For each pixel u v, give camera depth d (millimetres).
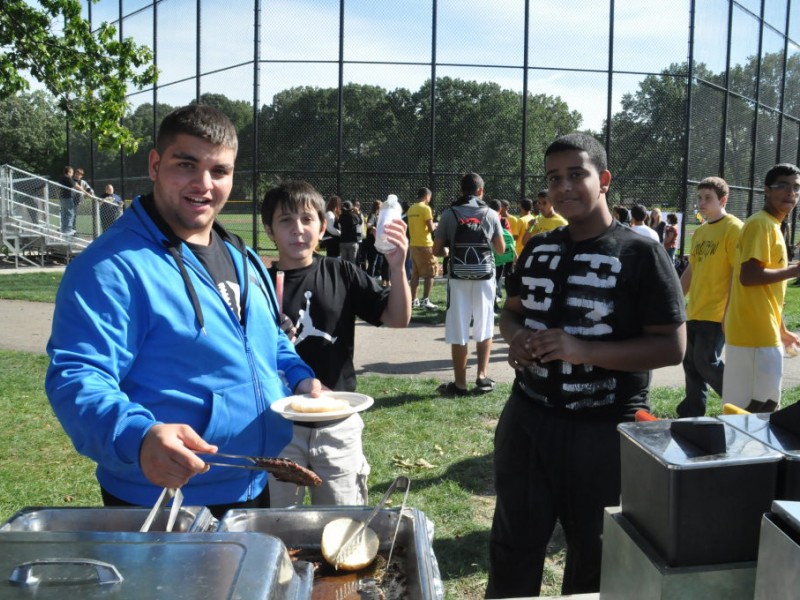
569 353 2184
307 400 2031
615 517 1431
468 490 4355
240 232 17281
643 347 2217
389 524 1560
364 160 16625
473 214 6262
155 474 1415
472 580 3348
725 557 1238
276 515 1556
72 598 882
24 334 9539
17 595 886
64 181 19062
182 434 1434
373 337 9789
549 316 2414
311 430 2811
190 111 1832
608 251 2314
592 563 2402
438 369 7789
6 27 8836
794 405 1328
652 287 2254
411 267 12945
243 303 1980
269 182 16859
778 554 1078
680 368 8070
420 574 1297
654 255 2275
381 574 1442
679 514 1217
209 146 1815
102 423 1464
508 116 16578
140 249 1759
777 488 1234
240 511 1558
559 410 2352
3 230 17578
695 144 17125
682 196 16859
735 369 4344
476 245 6258
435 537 3746
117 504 1901
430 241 12125
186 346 1784
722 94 17828
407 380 7117
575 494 2363
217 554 1001
